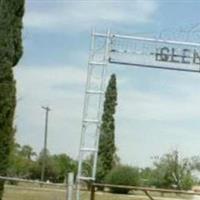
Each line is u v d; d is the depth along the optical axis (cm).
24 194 2758
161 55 2681
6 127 1955
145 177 8119
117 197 3675
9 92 1962
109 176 5844
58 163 9244
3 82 1955
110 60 2645
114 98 6412
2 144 1947
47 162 9119
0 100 1944
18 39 2027
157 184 8056
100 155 6238
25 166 8788
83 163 2645
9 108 1961
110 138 6294
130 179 5819
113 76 6391
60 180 9094
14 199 2511
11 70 1983
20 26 2036
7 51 1977
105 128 6294
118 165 6344
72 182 1471
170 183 8106
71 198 1464
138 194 4322
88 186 1772
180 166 8325
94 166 2602
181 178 8144
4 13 2002
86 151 2591
